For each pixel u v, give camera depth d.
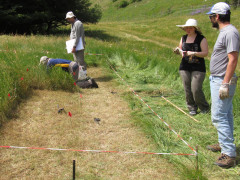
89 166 3.35
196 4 42.09
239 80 7.75
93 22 28.28
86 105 5.29
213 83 3.44
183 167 3.31
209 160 3.52
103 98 5.76
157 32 28.11
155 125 4.41
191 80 4.87
